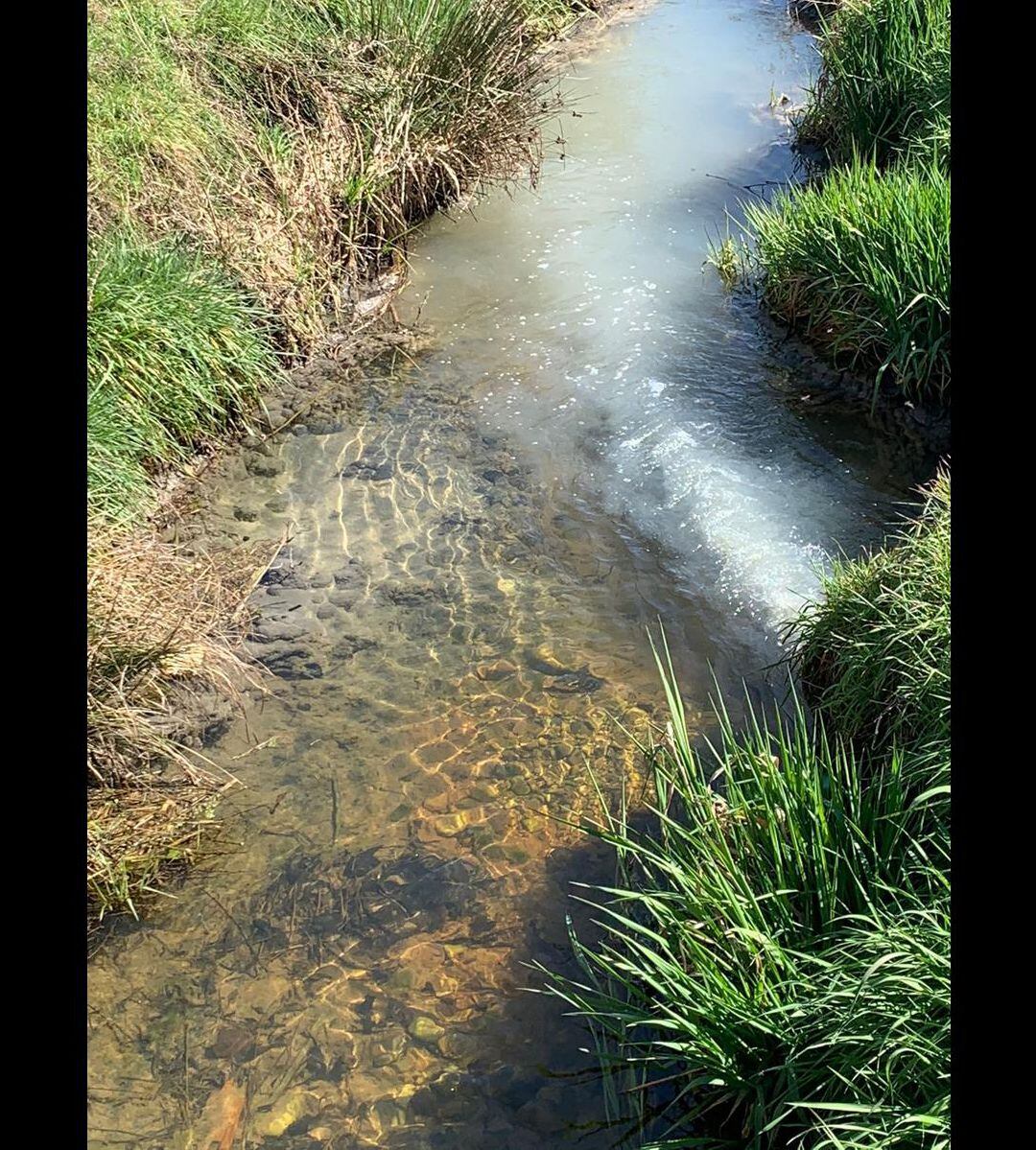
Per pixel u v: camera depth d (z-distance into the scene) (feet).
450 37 24.58
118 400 16.71
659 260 22.58
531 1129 9.73
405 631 15.08
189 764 12.94
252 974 11.15
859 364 19.19
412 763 13.25
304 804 12.84
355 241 22.66
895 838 10.10
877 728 12.26
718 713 13.65
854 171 21.58
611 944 11.15
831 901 9.69
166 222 19.57
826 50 26.76
